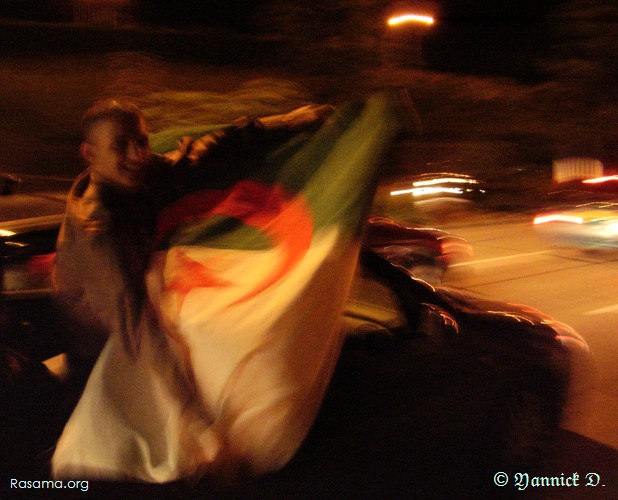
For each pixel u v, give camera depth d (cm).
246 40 2011
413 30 1714
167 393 249
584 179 1242
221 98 934
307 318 253
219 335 247
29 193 425
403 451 328
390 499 315
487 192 1521
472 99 1781
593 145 1806
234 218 281
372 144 281
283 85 1009
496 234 1291
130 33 2186
